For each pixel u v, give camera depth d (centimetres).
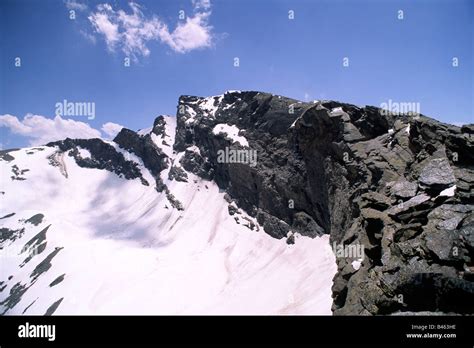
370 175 6044
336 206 7550
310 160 9162
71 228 18775
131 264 13225
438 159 4344
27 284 14350
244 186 13150
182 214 16138
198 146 18262
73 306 11300
